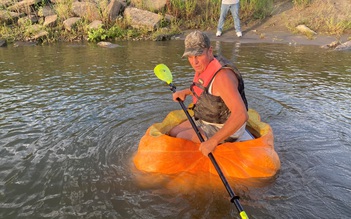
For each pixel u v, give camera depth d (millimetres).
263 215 2514
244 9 11250
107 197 2732
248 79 5863
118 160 3273
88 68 6723
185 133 3195
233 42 9188
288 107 4586
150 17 10492
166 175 2951
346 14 10445
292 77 5965
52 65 7023
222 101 2865
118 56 7773
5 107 4637
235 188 2797
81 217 2518
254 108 4574
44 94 5160
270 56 7609
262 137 3068
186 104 4742
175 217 2506
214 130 3029
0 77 6168
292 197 2713
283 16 10875
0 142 3645
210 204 2637
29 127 4004
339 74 6156
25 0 10984
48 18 10539
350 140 3635
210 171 2932
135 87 5457
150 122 4145
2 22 10609
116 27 10164
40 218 2512
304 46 8688
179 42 9383
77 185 2895
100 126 4020
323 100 4816
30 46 9188
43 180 2973
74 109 4539
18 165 3205
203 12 11297
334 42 8625
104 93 5176
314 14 10688
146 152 3098
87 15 10602
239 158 2922
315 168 3123
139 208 2602
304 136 3744
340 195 2742
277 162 3029
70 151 3455
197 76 3010
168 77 3822
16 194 2789
